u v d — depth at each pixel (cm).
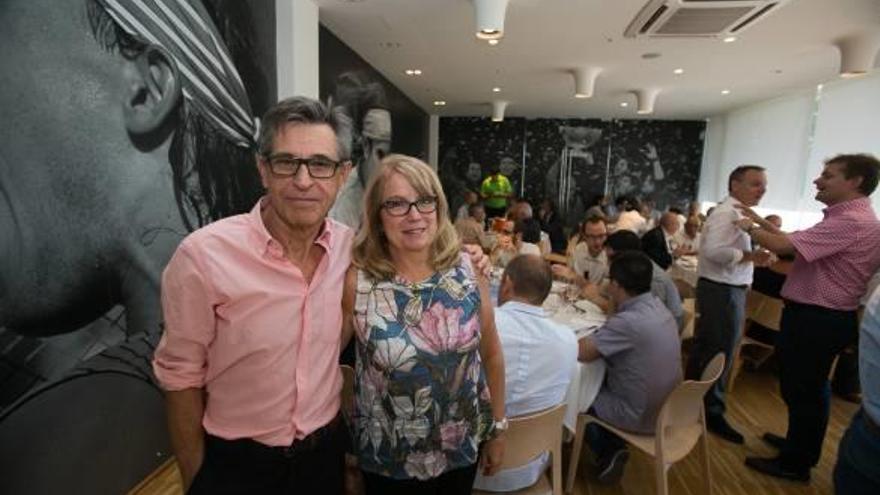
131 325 187
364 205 106
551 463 160
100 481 180
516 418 138
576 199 988
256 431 90
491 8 292
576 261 348
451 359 103
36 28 144
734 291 246
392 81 604
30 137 144
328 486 100
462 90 663
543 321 153
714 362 192
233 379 88
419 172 103
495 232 461
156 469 207
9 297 141
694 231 511
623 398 186
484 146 1006
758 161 726
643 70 505
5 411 143
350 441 112
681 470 227
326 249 95
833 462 235
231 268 83
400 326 100
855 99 522
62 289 157
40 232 149
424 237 104
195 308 83
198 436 92
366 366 102
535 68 510
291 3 297
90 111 164
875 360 101
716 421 258
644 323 180
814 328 198
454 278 107
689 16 326
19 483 149
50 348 155
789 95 639
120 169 177
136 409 194
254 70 273
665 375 180
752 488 215
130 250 184
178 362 87
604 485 214
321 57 377
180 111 208
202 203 225
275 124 83
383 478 107
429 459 104
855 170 189
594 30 370
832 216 196
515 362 150
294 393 91
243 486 91
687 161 947
